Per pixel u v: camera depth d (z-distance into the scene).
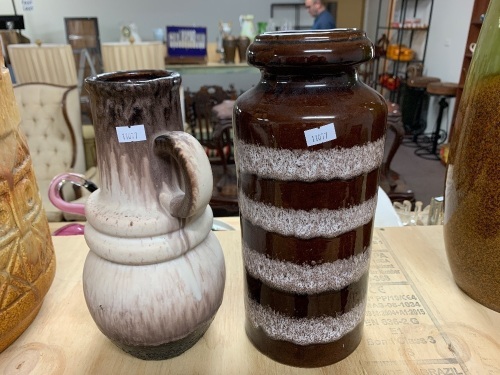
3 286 0.38
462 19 2.59
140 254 0.36
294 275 0.38
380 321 0.48
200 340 0.46
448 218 0.50
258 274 0.40
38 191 0.45
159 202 0.37
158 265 0.38
